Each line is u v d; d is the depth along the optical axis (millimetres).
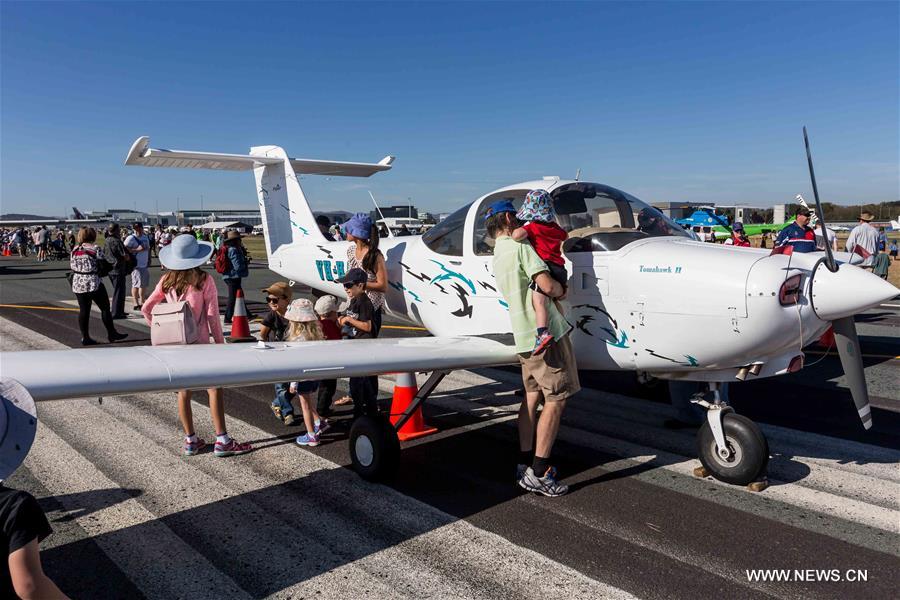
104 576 2566
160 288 3775
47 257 30266
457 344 3752
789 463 3760
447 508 3207
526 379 3400
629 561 2648
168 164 6941
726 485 3449
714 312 3238
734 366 3402
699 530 2918
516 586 2467
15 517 1606
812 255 3412
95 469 3736
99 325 9219
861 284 3068
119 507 3217
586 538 2859
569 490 3408
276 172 7355
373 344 3666
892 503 3188
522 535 2900
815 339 3398
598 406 5043
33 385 2424
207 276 3859
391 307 5328
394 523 3037
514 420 4727
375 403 3820
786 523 2979
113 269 9828
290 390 4672
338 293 6484
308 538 2889
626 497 3309
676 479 3547
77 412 4895
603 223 4027
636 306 3516
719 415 3422
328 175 8031
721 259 3328
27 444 1615
